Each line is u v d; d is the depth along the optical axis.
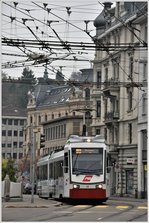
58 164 54.75
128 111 98.56
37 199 62.75
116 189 99.31
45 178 64.50
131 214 37.31
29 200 59.56
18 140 196.38
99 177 48.97
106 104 109.44
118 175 99.12
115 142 103.50
